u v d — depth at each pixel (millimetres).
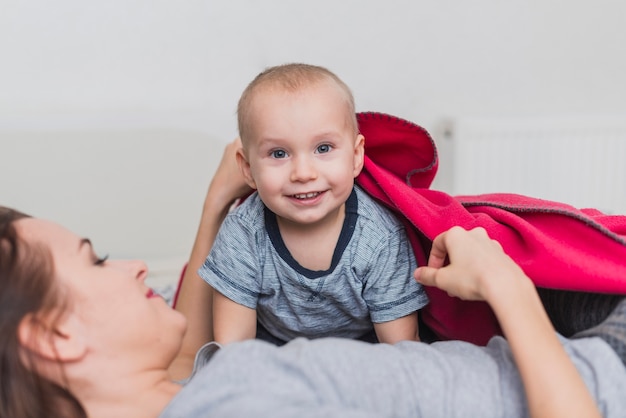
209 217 1173
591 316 877
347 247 986
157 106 2098
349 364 727
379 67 2242
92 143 1962
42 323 723
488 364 763
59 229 795
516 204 970
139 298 798
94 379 767
